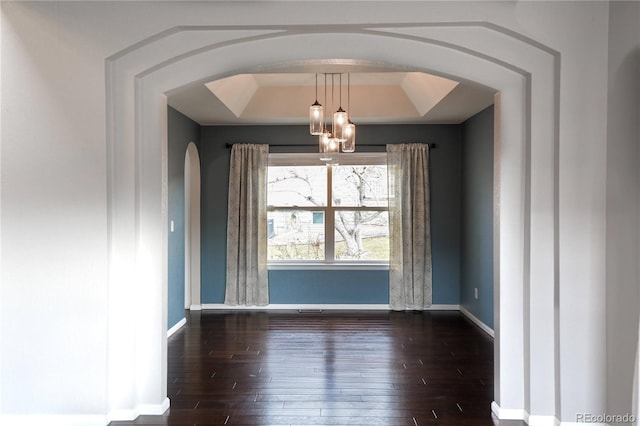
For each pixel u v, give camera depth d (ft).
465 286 19.86
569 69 9.40
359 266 20.99
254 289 20.76
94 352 9.82
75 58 9.70
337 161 17.06
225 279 21.04
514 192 9.97
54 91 9.74
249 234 20.59
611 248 9.28
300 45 9.89
